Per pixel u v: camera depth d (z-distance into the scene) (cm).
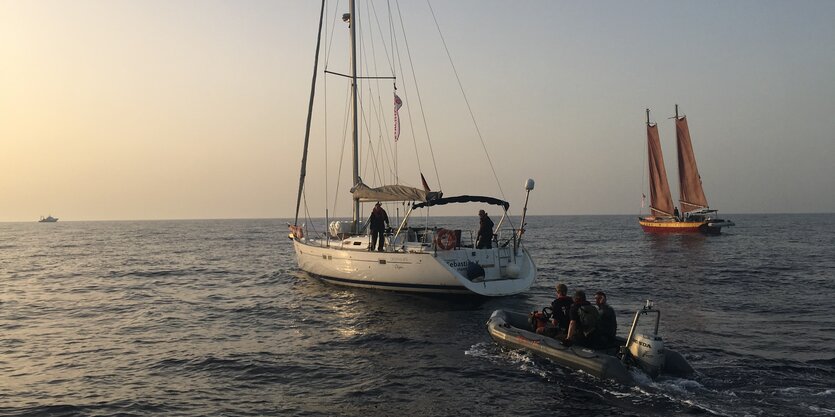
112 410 698
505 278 1548
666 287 1836
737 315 1306
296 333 1160
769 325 1180
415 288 1508
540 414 659
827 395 707
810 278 2017
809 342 1011
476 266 1476
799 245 4106
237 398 739
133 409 700
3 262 3198
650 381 754
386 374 839
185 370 880
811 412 647
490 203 1594
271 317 1355
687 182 5653
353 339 1088
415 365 886
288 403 716
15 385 807
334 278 1747
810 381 765
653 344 767
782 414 641
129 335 1160
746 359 880
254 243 5403
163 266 2877
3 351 1020
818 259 2844
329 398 734
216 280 2205
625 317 1298
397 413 673
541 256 3281
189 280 2214
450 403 705
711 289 1772
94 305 1580
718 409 659
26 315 1418
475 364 879
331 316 1345
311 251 1831
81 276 2394
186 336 1145
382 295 1619
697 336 1068
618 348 832
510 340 948
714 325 1183
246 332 1180
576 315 854
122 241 6134
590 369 786
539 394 727
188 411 690
